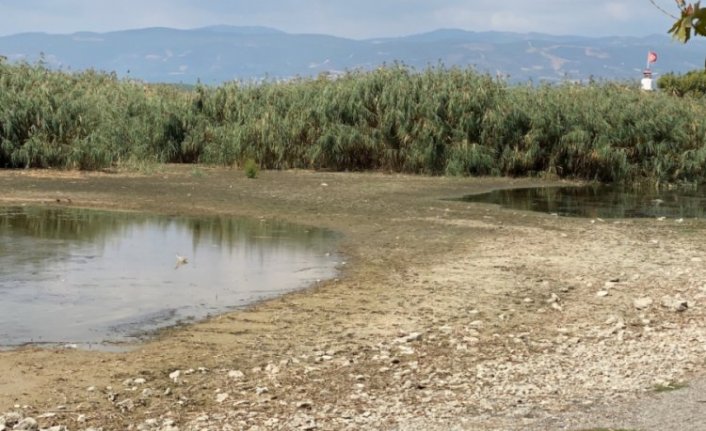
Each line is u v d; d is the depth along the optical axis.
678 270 13.77
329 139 31.41
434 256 14.88
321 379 8.04
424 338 9.67
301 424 6.66
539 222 19.47
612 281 12.94
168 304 11.11
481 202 23.48
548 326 10.30
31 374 8.02
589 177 31.06
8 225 17.36
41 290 11.66
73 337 9.41
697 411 6.76
